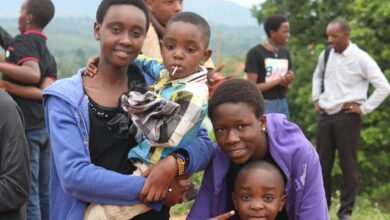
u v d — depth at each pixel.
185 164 2.94
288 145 3.05
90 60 3.12
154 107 2.74
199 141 3.05
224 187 3.16
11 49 5.41
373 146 11.17
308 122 11.81
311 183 3.05
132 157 2.96
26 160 3.04
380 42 11.38
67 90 2.92
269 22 7.70
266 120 3.10
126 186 2.84
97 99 2.97
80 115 2.90
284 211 3.21
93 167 2.85
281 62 7.72
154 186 2.86
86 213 2.94
